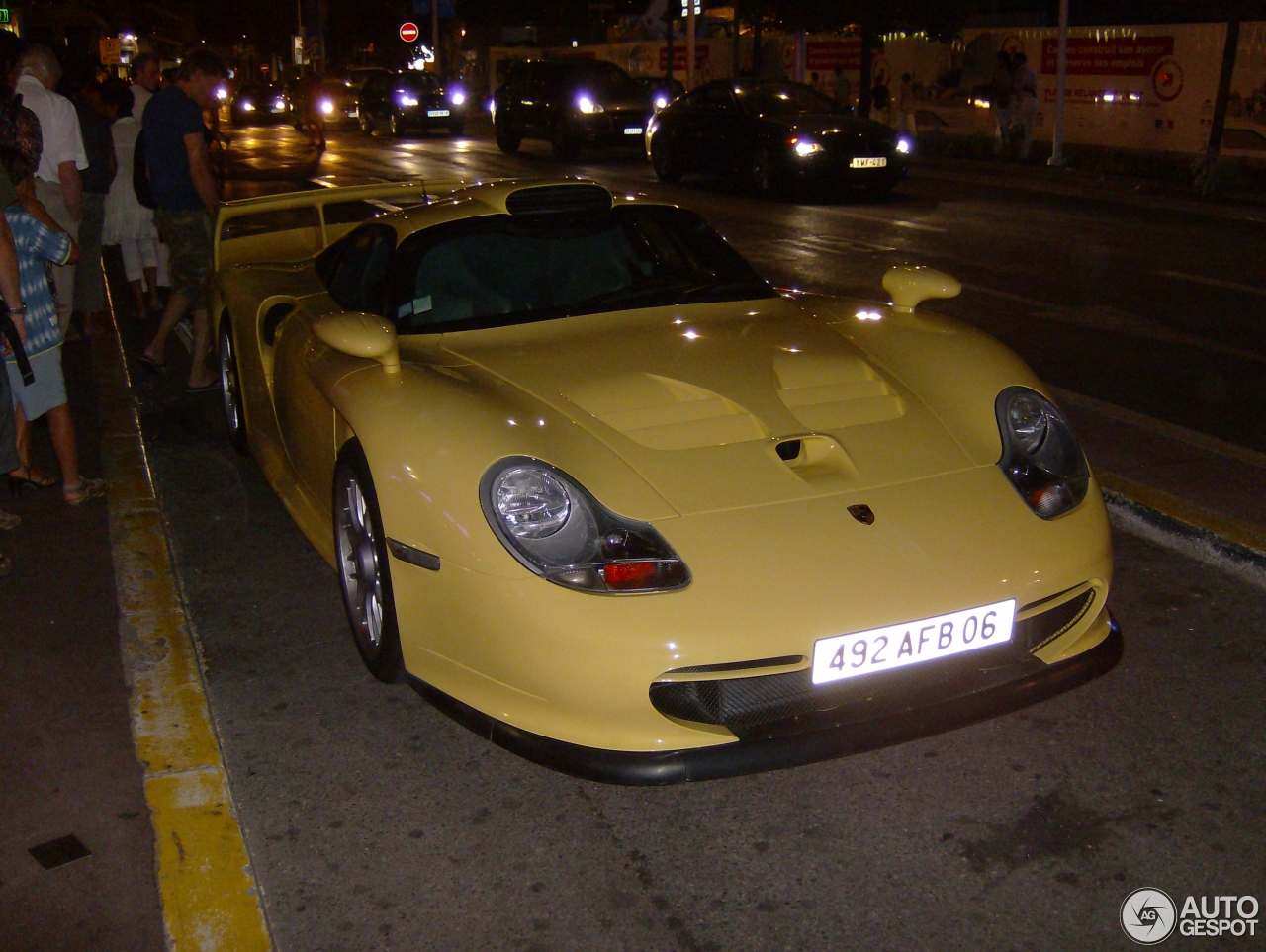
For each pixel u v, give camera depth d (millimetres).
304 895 2422
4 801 2729
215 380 6141
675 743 2475
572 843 2588
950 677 2643
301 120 31000
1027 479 2863
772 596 2465
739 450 2797
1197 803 2680
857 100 24172
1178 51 17359
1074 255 10070
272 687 3230
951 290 3793
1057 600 2730
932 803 2701
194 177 5902
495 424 2771
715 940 2291
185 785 2770
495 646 2561
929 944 2268
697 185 16281
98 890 2439
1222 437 5234
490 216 3797
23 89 5508
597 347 3293
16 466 4180
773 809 2699
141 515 4430
